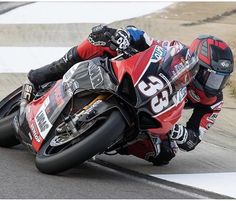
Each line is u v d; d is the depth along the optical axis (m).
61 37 49.16
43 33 50.16
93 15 55.88
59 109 20.41
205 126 22.94
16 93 25.75
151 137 20.81
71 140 19.67
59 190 18.83
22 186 19.08
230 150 26.91
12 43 46.97
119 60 20.06
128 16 55.34
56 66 23.05
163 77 19.56
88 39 21.89
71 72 20.75
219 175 22.47
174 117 20.05
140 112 19.41
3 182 19.44
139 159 24.09
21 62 42.38
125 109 19.42
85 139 19.11
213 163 24.38
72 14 56.19
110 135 18.89
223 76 21.70
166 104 19.64
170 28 51.09
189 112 33.00
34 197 18.05
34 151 21.64
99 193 18.83
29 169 21.12
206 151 26.41
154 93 19.34
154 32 49.91
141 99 19.22
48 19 54.47
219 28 51.19
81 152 19.05
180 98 20.12
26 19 54.31
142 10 57.72
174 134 21.78
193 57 20.53
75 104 20.16
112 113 19.22
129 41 20.52
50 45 46.84
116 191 19.27
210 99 22.47
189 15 55.78
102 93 19.75
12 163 22.05
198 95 22.27
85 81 20.02
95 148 18.92
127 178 21.11
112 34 21.44
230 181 21.69
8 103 25.64
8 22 53.06
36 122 21.27
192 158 25.00
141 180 21.00
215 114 23.05
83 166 22.31
